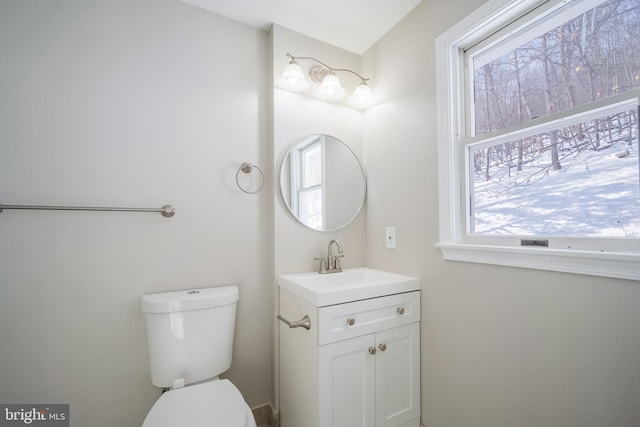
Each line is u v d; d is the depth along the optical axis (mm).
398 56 1638
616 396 843
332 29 1696
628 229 863
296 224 1645
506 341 1107
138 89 1358
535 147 1096
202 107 1501
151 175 1370
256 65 1663
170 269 1395
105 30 1305
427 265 1435
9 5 1152
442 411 1337
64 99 1221
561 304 960
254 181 1622
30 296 1149
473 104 1329
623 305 830
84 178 1244
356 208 1855
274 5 1504
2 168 1124
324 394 1141
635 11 874
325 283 1569
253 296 1594
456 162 1340
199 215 1470
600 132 930
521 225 1134
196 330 1249
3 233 1118
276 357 1543
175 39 1451
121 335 1287
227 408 997
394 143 1660
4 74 1136
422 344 1444
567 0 1011
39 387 1155
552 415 978
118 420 1270
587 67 969
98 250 1260
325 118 1782
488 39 1264
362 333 1249
